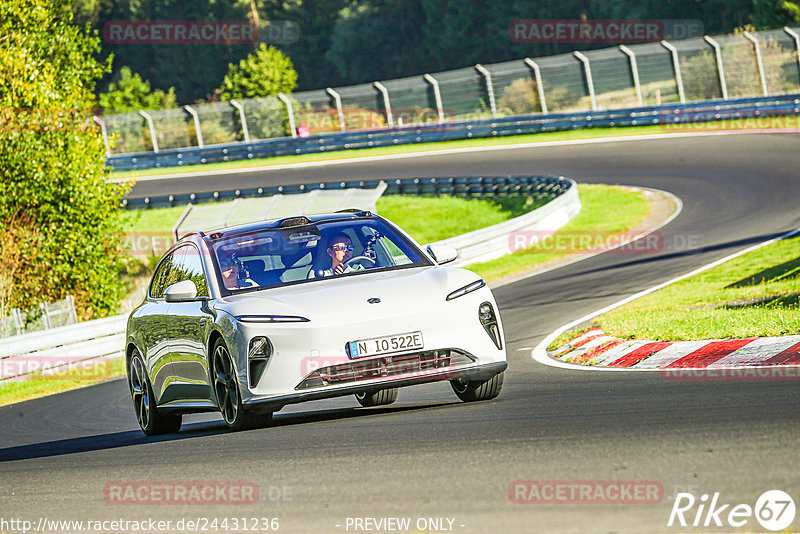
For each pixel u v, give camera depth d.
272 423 27.17
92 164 92.81
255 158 187.25
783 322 33.09
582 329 42.50
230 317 25.67
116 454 26.38
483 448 19.44
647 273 64.06
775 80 166.12
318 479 18.47
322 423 26.38
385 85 189.75
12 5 90.44
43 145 89.69
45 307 78.00
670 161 127.69
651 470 16.06
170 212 151.62
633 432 19.45
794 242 65.94
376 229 29.34
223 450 23.50
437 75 188.00
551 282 67.94
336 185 144.62
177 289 27.31
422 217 129.50
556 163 142.00
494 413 24.42
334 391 24.58
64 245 91.62
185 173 183.12
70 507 19.31
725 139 136.12
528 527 13.78
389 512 15.30
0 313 87.50
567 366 35.06
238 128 196.38
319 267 27.92
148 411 32.03
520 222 89.75
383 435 22.64
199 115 197.50
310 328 24.70
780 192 95.12
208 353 27.14
